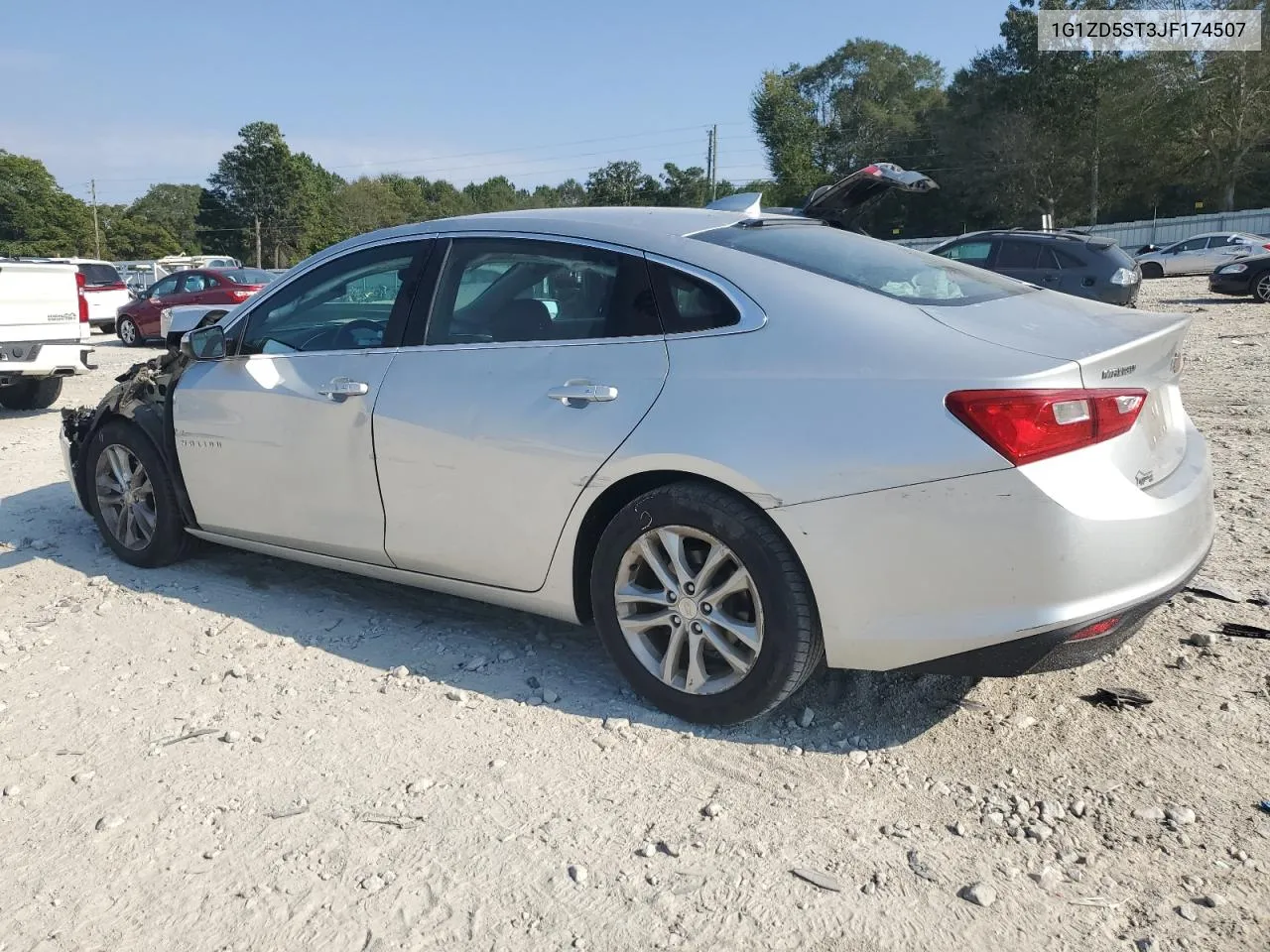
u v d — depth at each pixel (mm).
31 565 4898
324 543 3943
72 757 3072
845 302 2963
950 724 3102
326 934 2273
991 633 2635
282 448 3961
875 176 5184
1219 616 3791
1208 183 56219
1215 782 2738
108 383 12867
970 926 2236
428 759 2996
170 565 4785
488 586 3523
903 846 2525
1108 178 60438
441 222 3805
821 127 80000
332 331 3959
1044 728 3053
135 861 2555
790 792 2771
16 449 8117
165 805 2793
